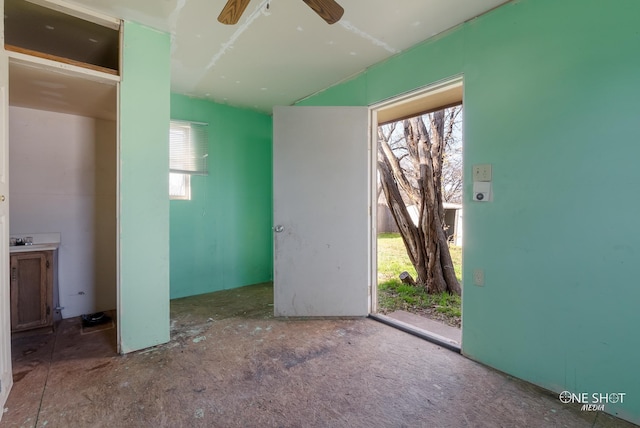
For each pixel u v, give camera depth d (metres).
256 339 2.37
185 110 3.47
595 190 1.56
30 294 2.37
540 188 1.74
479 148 2.00
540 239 1.75
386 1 1.86
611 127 1.51
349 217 2.79
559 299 1.68
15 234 2.58
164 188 2.24
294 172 2.79
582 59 1.59
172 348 2.21
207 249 3.68
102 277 2.97
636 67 1.44
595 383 1.57
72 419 1.48
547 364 1.73
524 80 1.79
